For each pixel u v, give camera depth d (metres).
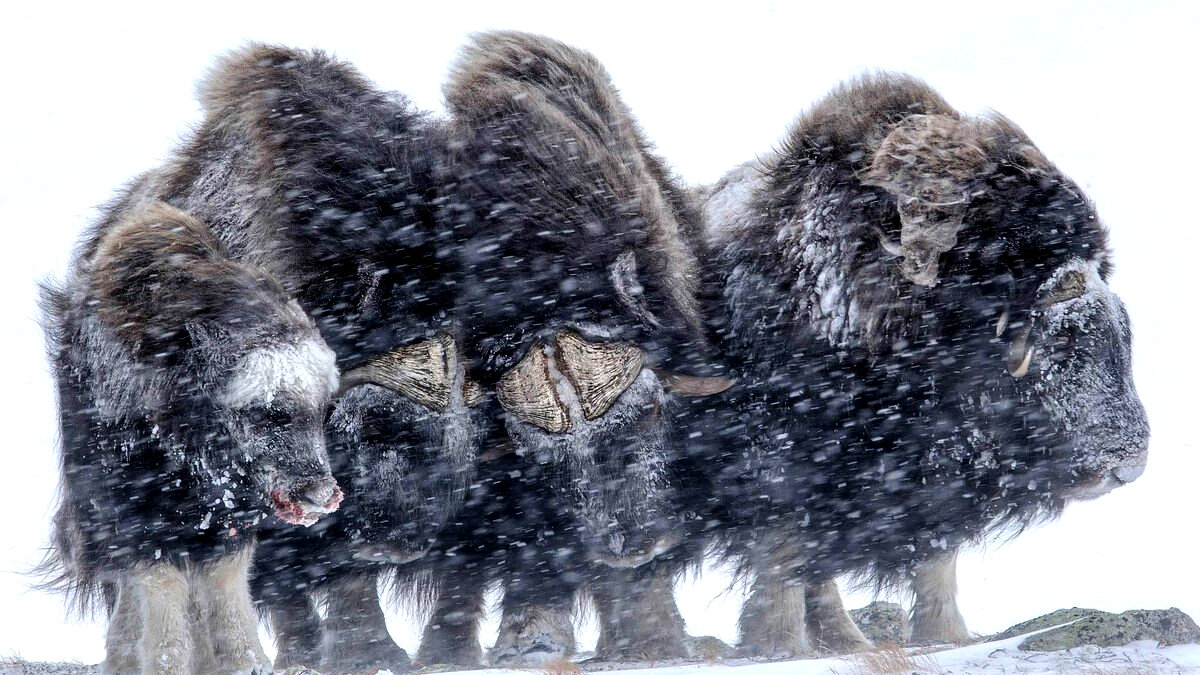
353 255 19.67
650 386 20.16
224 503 17.52
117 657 18.11
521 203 20.03
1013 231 21.06
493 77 21.73
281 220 19.72
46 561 20.73
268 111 20.33
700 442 22.03
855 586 23.56
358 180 19.98
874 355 21.83
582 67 22.28
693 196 24.72
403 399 19.73
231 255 19.14
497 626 23.88
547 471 20.62
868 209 21.70
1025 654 17.84
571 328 19.84
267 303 17.09
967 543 23.39
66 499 18.64
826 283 21.97
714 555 23.14
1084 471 21.48
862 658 17.89
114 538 17.56
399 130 21.25
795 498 22.31
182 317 16.86
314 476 16.67
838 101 22.91
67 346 18.42
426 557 22.03
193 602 17.97
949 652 18.55
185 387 17.05
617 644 22.83
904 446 22.17
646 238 20.30
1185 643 18.27
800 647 22.39
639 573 22.52
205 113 21.78
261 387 16.64
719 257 23.16
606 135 21.25
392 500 19.83
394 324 19.69
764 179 23.14
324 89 20.78
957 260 21.31
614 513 19.97
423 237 19.97
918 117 21.97
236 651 17.89
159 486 17.47
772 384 22.25
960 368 21.75
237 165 20.47
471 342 20.03
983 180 21.06
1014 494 22.31
